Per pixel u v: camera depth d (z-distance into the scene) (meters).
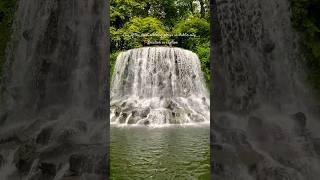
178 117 15.47
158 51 18.56
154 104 16.39
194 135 11.32
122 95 18.56
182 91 18.42
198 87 19.19
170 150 8.47
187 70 18.88
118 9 21.83
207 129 13.20
